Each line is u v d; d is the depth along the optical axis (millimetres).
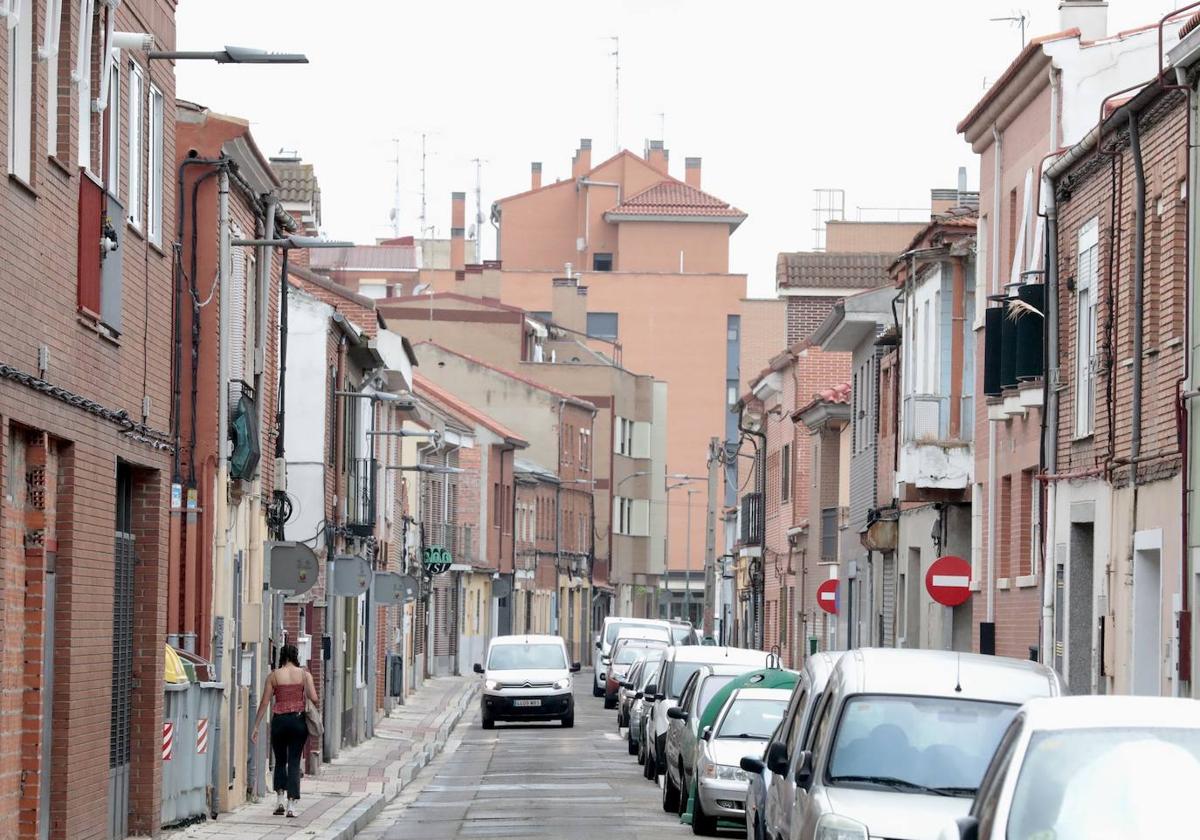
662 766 62250
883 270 134000
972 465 69438
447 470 94312
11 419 28609
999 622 65125
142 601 39938
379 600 80375
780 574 127375
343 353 78125
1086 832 17031
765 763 28891
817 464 110875
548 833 46531
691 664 65000
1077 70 58281
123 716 39094
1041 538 59500
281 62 35000
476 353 199875
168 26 41219
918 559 79250
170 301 41781
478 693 136000
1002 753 18531
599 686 138125
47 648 32094
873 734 26469
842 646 101625
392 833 47781
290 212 87750
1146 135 48531
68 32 31547
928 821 24156
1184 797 17250
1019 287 58656
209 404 48594
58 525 32500
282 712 48062
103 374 35000
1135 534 48906
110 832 37625
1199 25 42719
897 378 82938
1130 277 49906
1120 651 49969
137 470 39688
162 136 40844
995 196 65812
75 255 32469
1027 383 58531
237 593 52375
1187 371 44594
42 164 30078
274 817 47812
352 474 82688
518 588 182750
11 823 30328
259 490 56250
